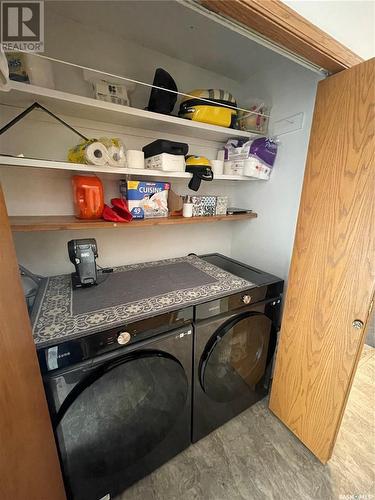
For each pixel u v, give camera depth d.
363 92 0.85
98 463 1.00
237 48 1.37
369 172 0.86
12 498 0.61
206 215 1.55
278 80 1.49
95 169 1.10
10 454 0.60
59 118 1.20
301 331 1.23
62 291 1.18
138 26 1.20
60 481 0.86
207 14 0.71
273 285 1.36
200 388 1.23
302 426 1.30
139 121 1.30
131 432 1.05
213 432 1.41
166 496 1.12
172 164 1.27
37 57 0.94
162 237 1.76
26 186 1.24
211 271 1.51
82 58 1.22
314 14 0.81
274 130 1.56
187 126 1.36
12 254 0.60
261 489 1.14
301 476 1.19
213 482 1.17
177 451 1.27
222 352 1.25
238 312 1.24
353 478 1.18
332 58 0.88
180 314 1.04
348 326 1.00
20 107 1.11
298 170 1.43
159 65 1.43
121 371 0.91
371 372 1.90
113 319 0.93
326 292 1.08
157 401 1.08
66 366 0.82
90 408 0.88
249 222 1.87
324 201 1.04
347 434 1.41
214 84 1.66
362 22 0.95
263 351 1.47
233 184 1.97
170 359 1.04
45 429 0.75
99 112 1.17
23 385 0.64
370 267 0.90
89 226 1.14
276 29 0.75
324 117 1.00
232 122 1.50
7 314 0.58
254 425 1.45
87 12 1.10
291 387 1.34
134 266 1.60
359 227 0.92
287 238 1.56
